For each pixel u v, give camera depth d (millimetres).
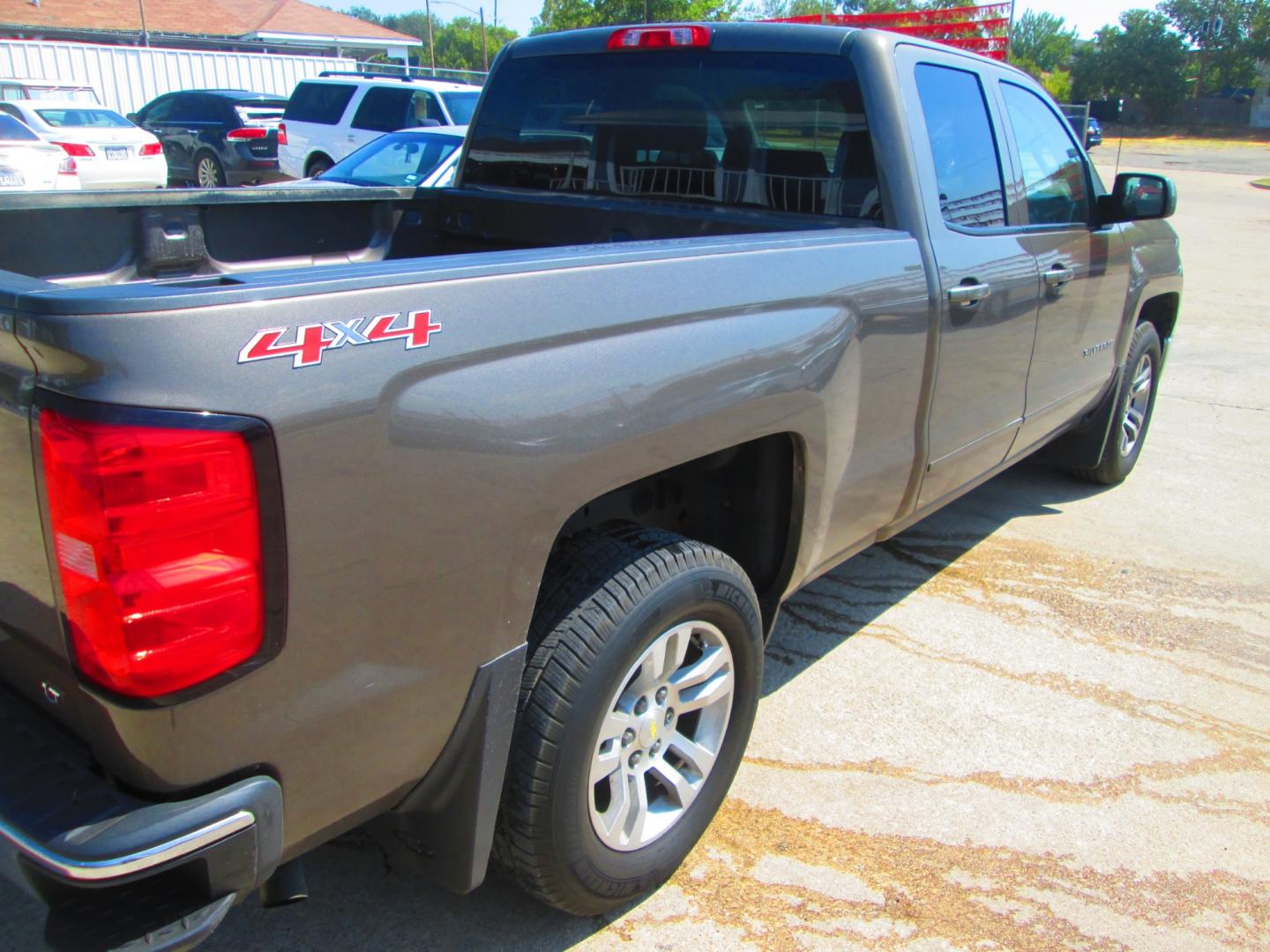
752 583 2969
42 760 1688
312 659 1678
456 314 1789
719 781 2646
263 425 1535
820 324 2623
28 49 25828
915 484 3332
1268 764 3250
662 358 2176
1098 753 3268
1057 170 4125
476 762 2016
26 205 2721
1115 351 4902
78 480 1461
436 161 8648
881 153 3070
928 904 2588
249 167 16188
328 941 2396
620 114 3623
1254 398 7645
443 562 1816
